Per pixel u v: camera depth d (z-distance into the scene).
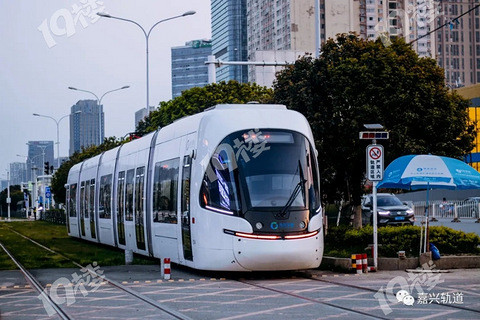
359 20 134.38
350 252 20.83
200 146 18.11
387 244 19.84
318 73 24.28
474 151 54.56
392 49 24.31
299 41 131.12
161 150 22.22
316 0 27.62
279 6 137.25
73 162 82.62
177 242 19.58
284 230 16.70
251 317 11.52
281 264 16.72
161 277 18.14
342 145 23.92
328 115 24.34
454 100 25.02
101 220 32.16
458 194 58.25
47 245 35.69
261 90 53.50
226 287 15.70
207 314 11.95
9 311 12.91
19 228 64.25
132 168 26.22
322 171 24.89
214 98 54.28
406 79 23.62
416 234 19.86
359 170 25.12
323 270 19.30
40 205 101.38
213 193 17.33
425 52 175.38
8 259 26.66
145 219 23.53
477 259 18.95
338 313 11.74
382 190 47.66
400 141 23.31
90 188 35.56
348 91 23.53
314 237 17.09
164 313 12.20
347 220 29.78
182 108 55.44
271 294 14.34
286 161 17.39
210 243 17.12
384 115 23.69
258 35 152.00
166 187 21.02
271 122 17.81
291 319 11.25
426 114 23.94
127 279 17.86
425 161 18.34
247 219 16.66
